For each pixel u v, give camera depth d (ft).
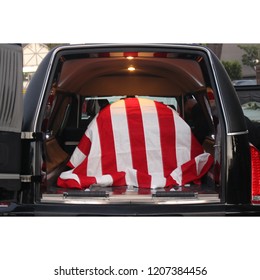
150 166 11.33
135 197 9.34
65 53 10.14
